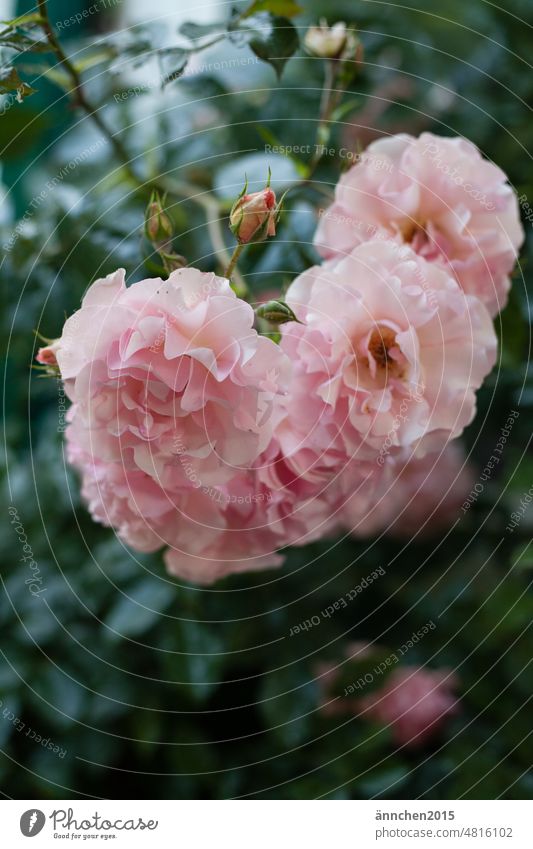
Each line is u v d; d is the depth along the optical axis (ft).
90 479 1.42
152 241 1.42
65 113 2.14
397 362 1.35
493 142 2.11
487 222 1.49
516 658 1.89
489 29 2.23
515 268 1.75
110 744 1.91
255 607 1.94
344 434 1.33
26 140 2.01
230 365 1.20
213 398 1.20
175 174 2.00
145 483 1.33
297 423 1.32
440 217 1.48
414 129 2.13
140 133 2.08
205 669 1.87
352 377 1.33
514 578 1.94
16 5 2.10
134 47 1.70
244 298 1.47
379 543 2.01
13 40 1.52
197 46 1.60
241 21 1.59
